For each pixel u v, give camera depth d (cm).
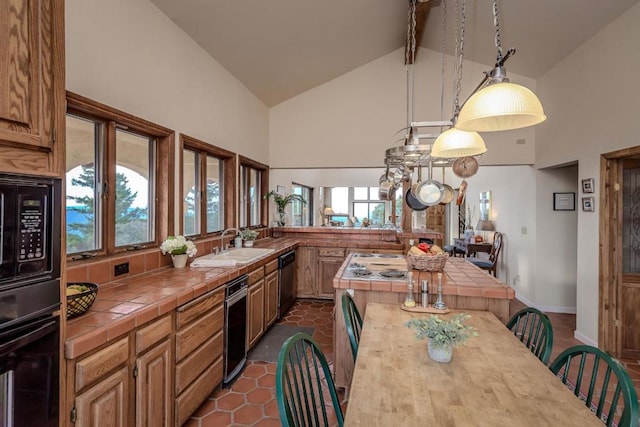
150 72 237
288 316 409
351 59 436
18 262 104
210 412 219
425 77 457
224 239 353
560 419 101
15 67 103
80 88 181
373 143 468
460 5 321
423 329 141
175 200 269
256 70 376
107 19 198
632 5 272
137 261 232
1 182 99
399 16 362
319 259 478
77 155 197
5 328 101
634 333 311
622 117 287
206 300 216
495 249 561
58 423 120
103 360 138
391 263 298
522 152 444
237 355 264
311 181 909
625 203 313
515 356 144
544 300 445
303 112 482
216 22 278
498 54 138
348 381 233
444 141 192
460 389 117
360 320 193
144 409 162
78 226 199
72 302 147
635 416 95
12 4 102
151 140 258
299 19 308
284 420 95
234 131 375
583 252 342
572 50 351
